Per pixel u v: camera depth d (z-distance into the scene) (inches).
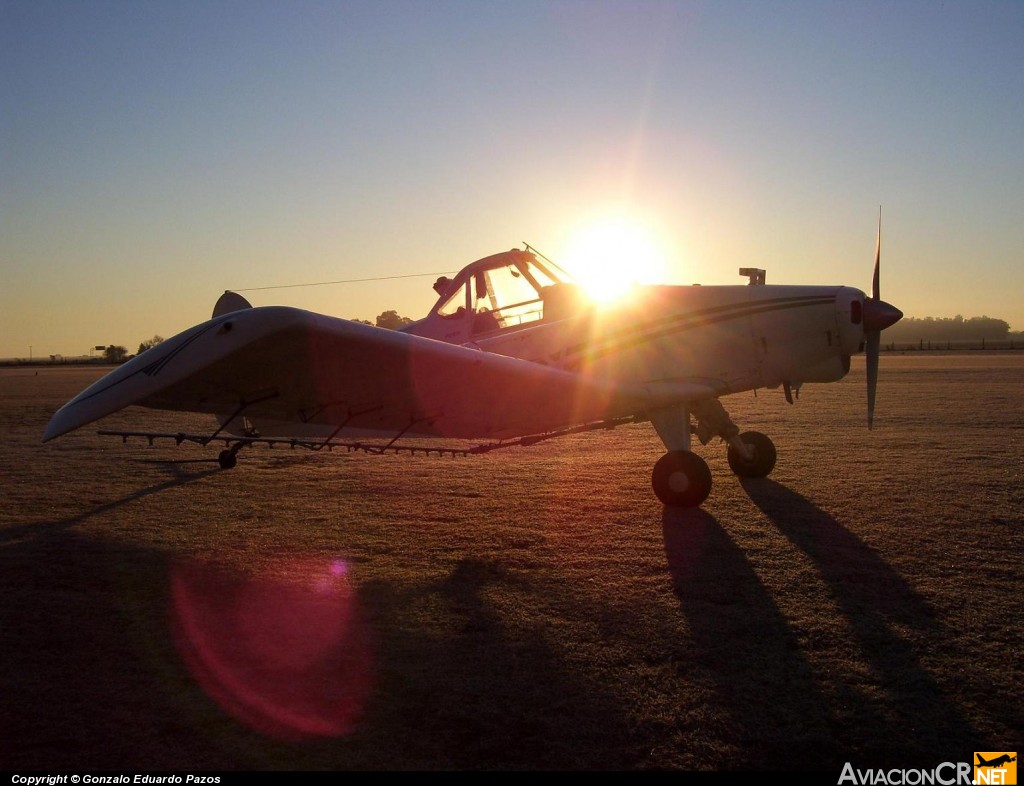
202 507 247.0
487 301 274.4
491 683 115.7
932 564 171.8
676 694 111.0
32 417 612.1
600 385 215.0
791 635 131.8
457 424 234.7
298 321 152.9
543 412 229.3
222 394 193.5
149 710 109.0
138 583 166.6
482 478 301.0
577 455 370.3
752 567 171.9
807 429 449.4
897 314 239.6
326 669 121.7
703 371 246.1
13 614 147.6
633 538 200.4
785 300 244.4
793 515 223.3
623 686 113.9
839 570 168.4
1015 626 134.5
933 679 114.3
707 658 123.0
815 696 109.7
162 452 391.9
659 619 140.4
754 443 283.7
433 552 189.8
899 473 291.9
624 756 95.6
